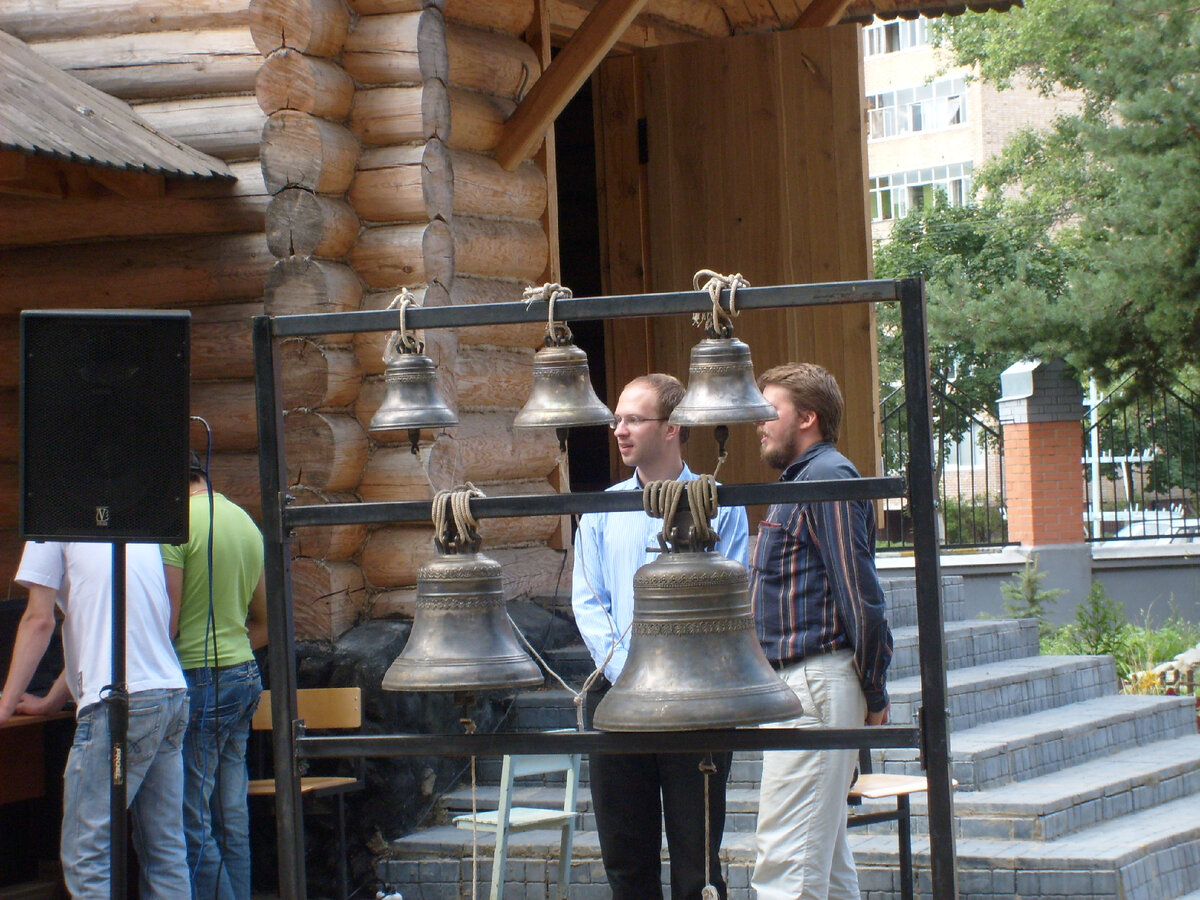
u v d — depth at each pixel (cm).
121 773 521
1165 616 2011
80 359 514
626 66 1205
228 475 822
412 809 808
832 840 532
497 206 920
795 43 1166
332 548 793
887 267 3972
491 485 910
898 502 2047
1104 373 2080
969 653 1044
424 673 414
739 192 1177
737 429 1162
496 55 923
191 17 819
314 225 776
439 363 811
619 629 560
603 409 460
